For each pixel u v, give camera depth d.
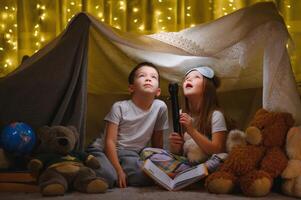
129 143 2.09
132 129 2.11
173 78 2.33
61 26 2.58
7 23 2.60
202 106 2.09
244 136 1.88
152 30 2.59
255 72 2.24
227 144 1.90
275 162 1.73
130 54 2.20
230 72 2.25
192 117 2.14
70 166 1.75
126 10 2.59
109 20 2.59
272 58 1.90
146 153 1.96
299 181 1.67
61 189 1.65
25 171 1.81
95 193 1.70
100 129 2.43
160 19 2.58
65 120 2.02
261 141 1.80
